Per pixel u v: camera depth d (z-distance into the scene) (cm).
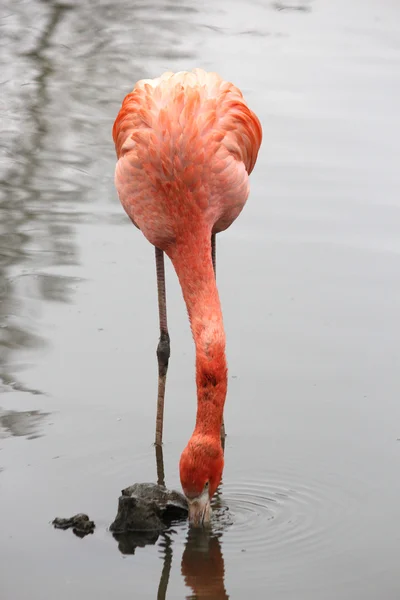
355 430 1314
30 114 2325
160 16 3027
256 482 1215
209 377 1098
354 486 1203
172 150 1260
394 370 1449
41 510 1143
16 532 1103
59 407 1352
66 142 2198
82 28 2897
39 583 1023
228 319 1591
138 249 1805
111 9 3075
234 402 1381
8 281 1673
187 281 1250
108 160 2128
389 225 1877
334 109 2355
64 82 2511
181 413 1370
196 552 1084
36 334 1529
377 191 1994
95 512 1147
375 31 2920
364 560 1068
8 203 1938
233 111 1350
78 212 1923
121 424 1325
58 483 1196
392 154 2139
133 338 1533
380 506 1164
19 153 2141
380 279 1702
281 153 2150
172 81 1355
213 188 1288
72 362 1462
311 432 1312
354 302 1636
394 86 2489
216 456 1105
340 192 1994
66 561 1061
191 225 1275
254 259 1772
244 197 1351
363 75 2566
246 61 2653
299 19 3031
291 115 2314
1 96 2414
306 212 1930
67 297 1636
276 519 1141
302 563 1064
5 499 1160
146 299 1644
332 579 1037
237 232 1873
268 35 2875
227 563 1064
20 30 2859
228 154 1302
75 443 1277
